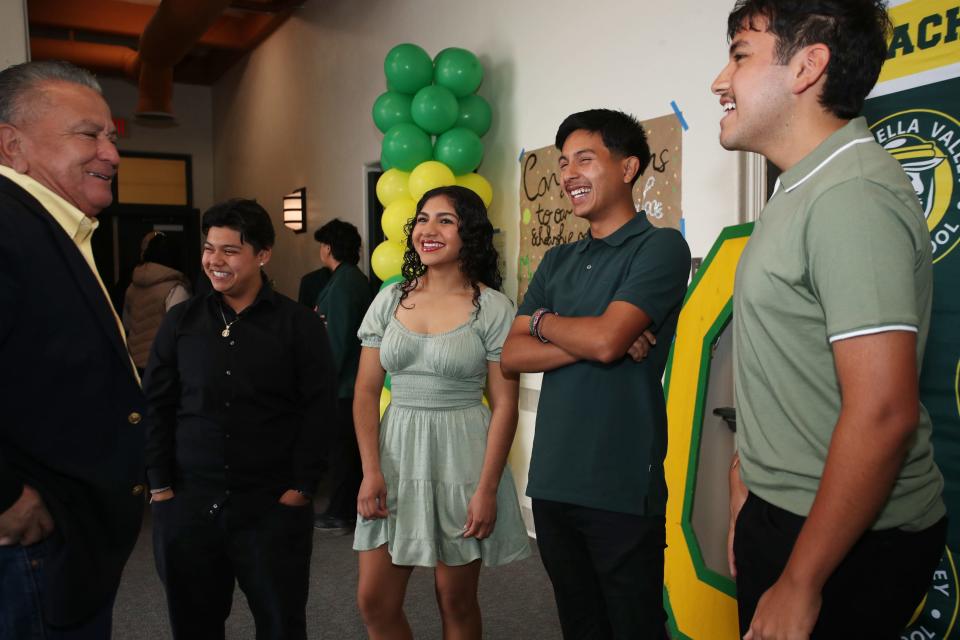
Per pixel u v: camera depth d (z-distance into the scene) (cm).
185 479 193
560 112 377
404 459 194
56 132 135
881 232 98
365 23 579
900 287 96
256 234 196
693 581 213
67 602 131
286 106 745
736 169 277
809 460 110
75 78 139
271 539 192
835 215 101
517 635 270
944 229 193
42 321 127
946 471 189
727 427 233
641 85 324
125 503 141
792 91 112
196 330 197
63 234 133
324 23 652
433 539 190
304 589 200
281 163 764
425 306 202
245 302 199
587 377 165
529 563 344
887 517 108
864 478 94
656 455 162
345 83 615
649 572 160
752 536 120
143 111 772
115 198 935
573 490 162
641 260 167
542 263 194
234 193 918
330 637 271
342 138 623
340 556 359
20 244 124
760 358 115
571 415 166
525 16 402
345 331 400
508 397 198
